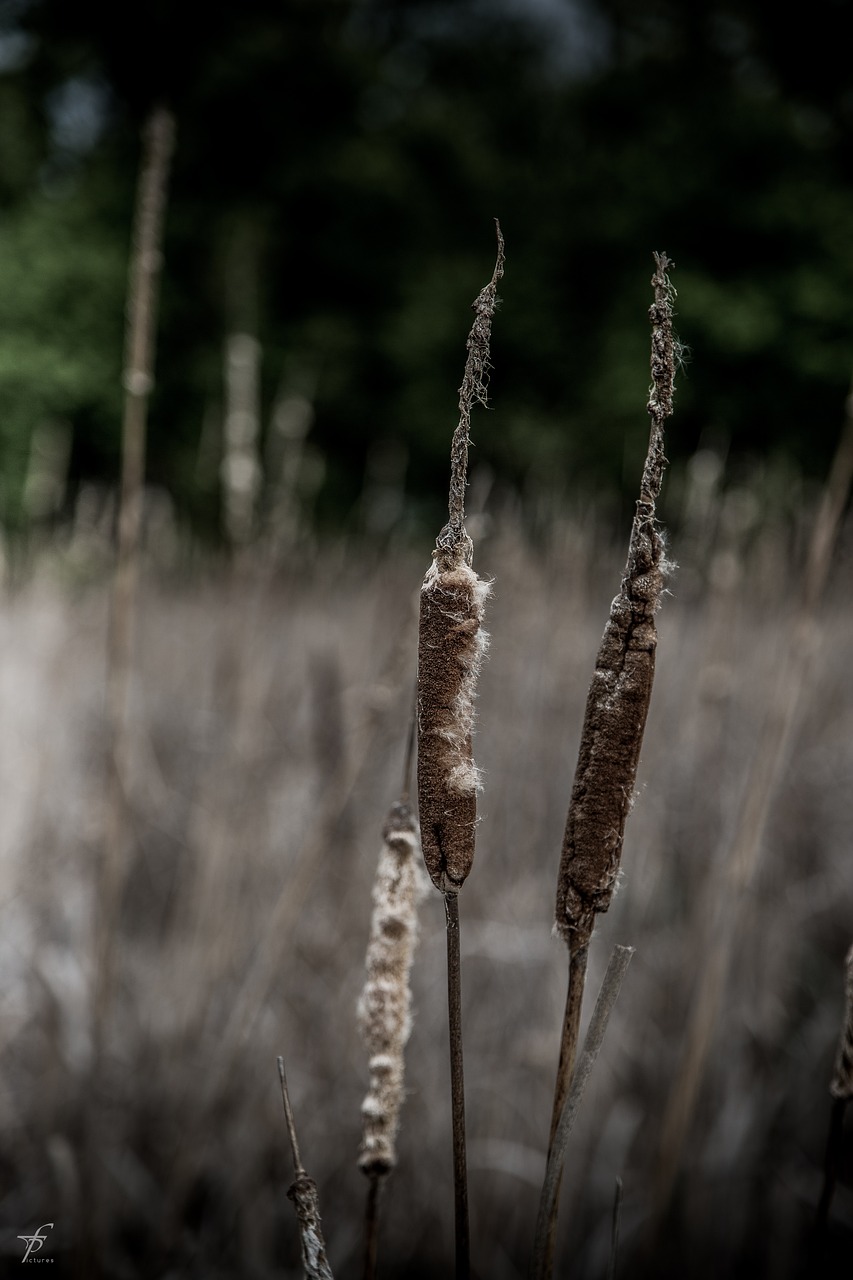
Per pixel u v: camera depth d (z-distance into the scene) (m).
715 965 2.03
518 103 21.58
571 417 15.11
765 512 3.69
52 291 14.36
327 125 18.84
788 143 15.68
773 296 14.03
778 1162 2.58
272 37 17.75
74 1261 2.01
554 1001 2.48
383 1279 2.28
